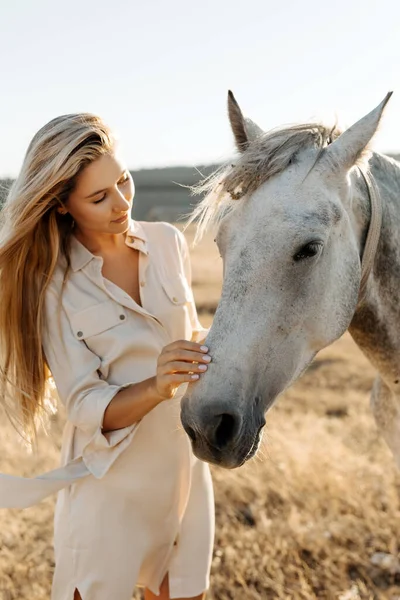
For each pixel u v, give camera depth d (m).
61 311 1.90
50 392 2.10
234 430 1.68
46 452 4.66
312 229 1.75
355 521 3.58
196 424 1.68
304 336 1.87
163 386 1.73
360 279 2.01
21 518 3.64
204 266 14.31
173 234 2.10
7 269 1.88
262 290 1.76
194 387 1.72
